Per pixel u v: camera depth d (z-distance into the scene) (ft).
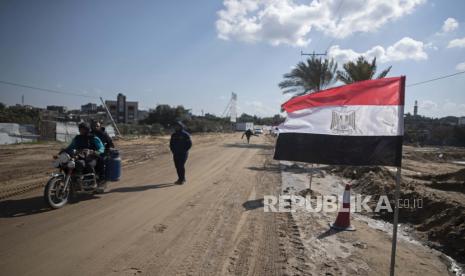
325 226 22.12
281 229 20.93
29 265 14.76
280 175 43.29
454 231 20.56
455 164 75.82
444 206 23.90
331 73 98.78
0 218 21.21
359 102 16.15
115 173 28.60
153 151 71.36
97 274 14.12
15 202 25.08
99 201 25.98
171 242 18.02
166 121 273.75
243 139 151.53
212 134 222.07
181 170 34.04
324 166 54.85
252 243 18.37
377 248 18.85
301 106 18.86
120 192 29.40
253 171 45.91
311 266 15.88
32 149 74.69
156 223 21.08
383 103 15.48
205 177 39.06
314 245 18.60
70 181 25.38
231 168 48.03
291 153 18.88
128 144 96.17
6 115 143.02
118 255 16.10
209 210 24.56
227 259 16.15
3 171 40.93
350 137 16.21
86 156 25.95
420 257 18.25
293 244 18.52
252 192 31.40
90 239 17.99
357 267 16.10
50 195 23.17
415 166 68.08
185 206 25.39
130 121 327.06
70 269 14.49
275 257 16.65
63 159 24.00
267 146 103.71
